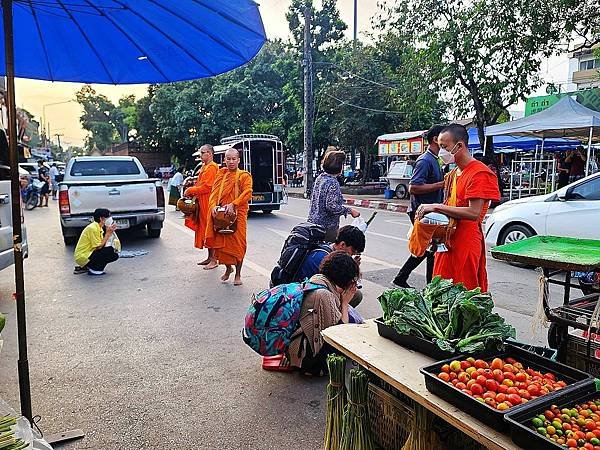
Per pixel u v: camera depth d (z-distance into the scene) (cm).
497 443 160
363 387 227
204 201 681
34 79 315
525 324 452
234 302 529
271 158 1377
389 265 690
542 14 1133
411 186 511
